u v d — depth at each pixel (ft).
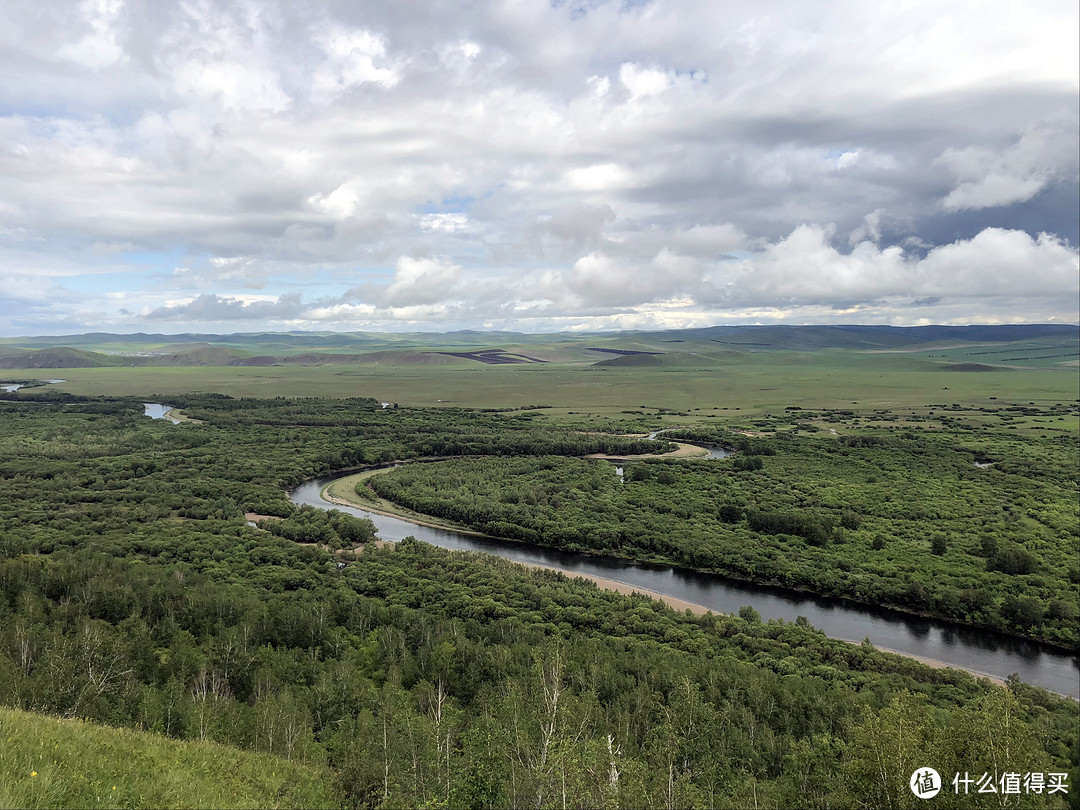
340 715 269.23
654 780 196.13
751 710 291.17
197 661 302.86
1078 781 204.23
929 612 483.92
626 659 343.26
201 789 140.26
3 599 355.77
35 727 143.33
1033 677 399.24
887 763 167.94
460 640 348.79
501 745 185.98
